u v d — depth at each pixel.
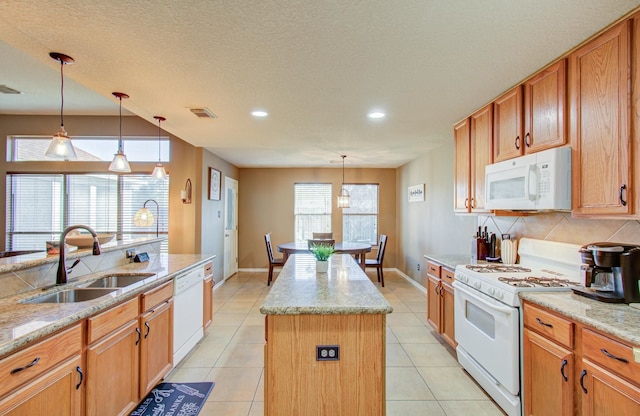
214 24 1.48
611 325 1.28
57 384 1.35
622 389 1.21
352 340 1.55
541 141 1.98
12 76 3.35
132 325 1.91
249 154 5.09
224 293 4.85
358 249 4.92
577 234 2.09
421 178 5.07
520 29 1.52
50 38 1.61
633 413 1.17
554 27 1.51
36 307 1.54
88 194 4.84
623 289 1.56
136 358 1.95
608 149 1.53
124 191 4.84
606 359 1.29
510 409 1.87
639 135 1.38
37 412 1.25
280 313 1.52
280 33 1.55
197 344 3.01
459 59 1.83
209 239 4.91
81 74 2.05
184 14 1.40
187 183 4.68
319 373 1.55
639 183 1.38
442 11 1.38
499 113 2.42
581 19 1.44
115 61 1.86
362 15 1.40
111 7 1.35
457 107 2.67
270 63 1.88
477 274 2.23
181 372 2.50
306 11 1.38
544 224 2.40
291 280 2.13
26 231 4.78
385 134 3.66
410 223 5.62
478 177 2.72
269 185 6.58
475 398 2.17
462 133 3.02
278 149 4.65
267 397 1.54
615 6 1.35
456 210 3.13
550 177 1.78
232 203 6.21
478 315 2.25
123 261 2.83
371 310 1.53
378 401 1.55
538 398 1.69
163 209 4.82
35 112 4.66
